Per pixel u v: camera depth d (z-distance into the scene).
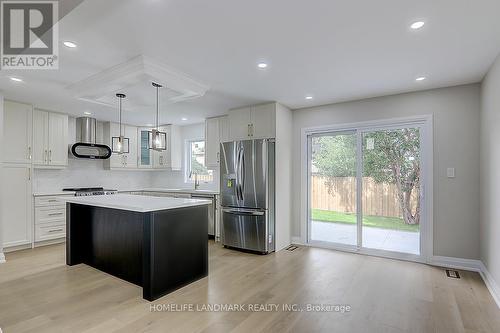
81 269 3.39
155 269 2.56
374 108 3.98
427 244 3.55
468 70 2.93
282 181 4.38
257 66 2.86
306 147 4.63
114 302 2.49
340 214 4.35
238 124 4.57
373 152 4.06
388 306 2.41
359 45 2.39
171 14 1.90
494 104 2.67
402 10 1.87
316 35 2.21
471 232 3.30
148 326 2.08
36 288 2.80
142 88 3.30
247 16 1.94
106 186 5.95
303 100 4.15
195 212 3.04
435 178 3.52
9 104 4.04
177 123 6.00
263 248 4.02
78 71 2.96
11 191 4.05
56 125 4.78
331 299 2.54
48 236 4.46
